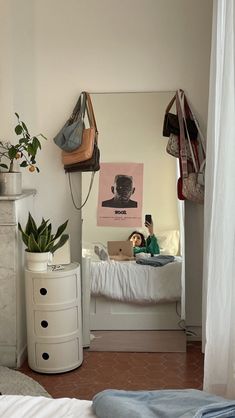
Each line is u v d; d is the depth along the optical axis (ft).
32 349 11.26
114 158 12.55
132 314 12.70
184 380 10.78
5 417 5.85
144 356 12.11
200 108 12.44
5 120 11.77
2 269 11.40
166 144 12.44
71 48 12.46
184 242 12.57
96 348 12.55
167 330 12.66
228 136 8.35
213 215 8.59
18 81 12.53
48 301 11.03
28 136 11.67
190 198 12.17
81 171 12.55
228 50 8.27
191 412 5.27
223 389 8.71
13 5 12.18
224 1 9.30
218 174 8.45
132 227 12.60
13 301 11.47
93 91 12.55
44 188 12.84
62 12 12.37
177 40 12.34
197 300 12.91
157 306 12.67
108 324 12.69
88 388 10.43
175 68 12.41
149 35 12.35
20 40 12.44
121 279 12.66
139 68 12.45
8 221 11.26
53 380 10.85
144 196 12.54
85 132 12.20
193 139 12.35
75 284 11.30
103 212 12.63
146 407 5.66
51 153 12.74
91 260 12.69
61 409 6.05
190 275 12.87
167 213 12.51
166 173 12.46
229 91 8.29
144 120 12.47
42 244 11.23
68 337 11.20
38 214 12.92
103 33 12.40
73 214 12.85
